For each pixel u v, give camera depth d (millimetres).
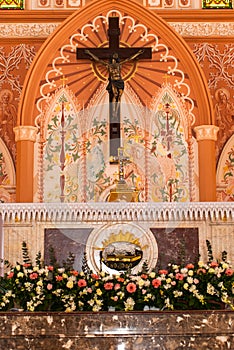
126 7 9719
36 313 5477
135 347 5414
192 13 9891
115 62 9078
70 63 9656
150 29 9742
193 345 5418
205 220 6625
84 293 5766
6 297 5797
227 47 9844
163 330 5422
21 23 9844
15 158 9461
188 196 9086
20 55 9789
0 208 6617
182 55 9594
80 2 9945
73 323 5449
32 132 9312
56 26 9859
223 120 9617
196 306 5754
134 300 5750
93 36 9750
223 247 6629
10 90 9688
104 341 5426
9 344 5445
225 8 9992
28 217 6594
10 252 6633
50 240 6590
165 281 5758
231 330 5422
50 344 5438
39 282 5785
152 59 9680
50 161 8906
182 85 9578
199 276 5797
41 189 8875
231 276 5797
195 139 9375
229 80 9742
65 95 9570
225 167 9469
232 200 9383
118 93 8836
